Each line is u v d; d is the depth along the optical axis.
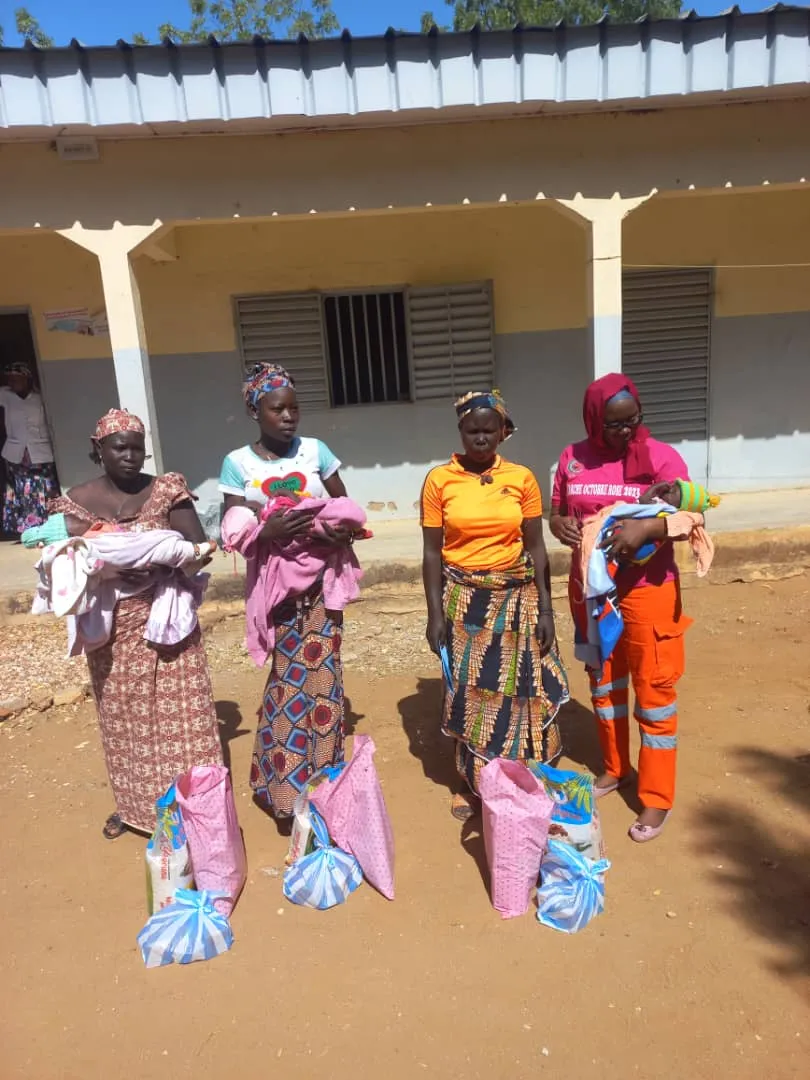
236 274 7.57
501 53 5.41
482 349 7.83
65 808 3.50
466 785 3.40
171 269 7.51
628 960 2.43
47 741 4.18
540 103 5.59
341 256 7.62
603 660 2.93
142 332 6.13
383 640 5.48
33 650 5.41
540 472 8.12
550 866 2.67
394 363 7.91
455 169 5.93
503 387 7.96
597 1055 2.10
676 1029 2.17
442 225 7.61
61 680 4.86
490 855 2.70
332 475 3.22
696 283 7.86
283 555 2.94
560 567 6.16
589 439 2.96
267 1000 2.36
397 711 4.33
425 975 2.41
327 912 2.72
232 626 5.85
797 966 2.37
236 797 3.51
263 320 7.68
